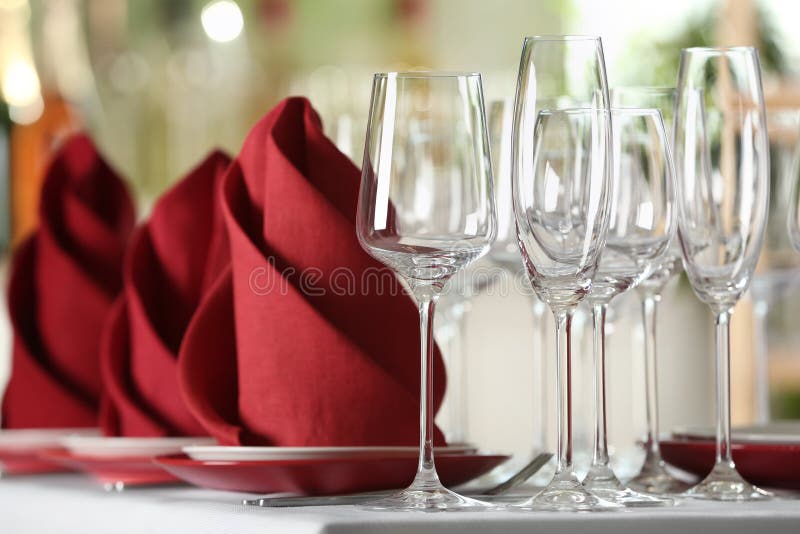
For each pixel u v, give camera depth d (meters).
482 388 3.33
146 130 4.49
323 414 1.37
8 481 1.61
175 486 1.50
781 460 1.37
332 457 1.33
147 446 1.48
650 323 1.46
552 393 2.75
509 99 1.57
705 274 1.33
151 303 1.58
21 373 1.73
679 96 1.35
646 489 1.41
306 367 1.37
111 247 1.76
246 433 1.39
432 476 1.27
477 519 1.18
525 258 1.27
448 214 1.28
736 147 1.33
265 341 1.38
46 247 1.74
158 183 4.47
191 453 1.38
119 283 1.76
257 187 1.44
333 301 1.39
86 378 1.73
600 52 1.26
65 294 1.73
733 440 1.44
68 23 2.60
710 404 3.96
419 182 1.28
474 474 1.37
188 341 1.42
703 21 4.37
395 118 1.28
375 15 4.78
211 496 1.38
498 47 4.97
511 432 3.35
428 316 1.29
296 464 1.31
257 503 1.27
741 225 1.33
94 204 1.81
